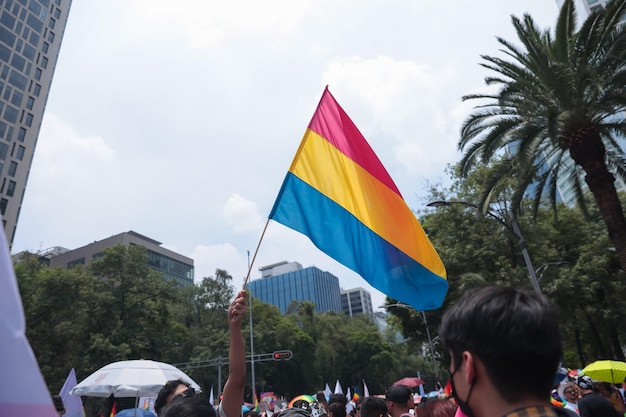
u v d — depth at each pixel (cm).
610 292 2541
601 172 1472
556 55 1524
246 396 5497
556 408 156
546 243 2686
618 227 1442
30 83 6844
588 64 1469
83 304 3800
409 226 566
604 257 2538
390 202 577
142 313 4097
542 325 132
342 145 598
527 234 2534
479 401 134
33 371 121
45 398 121
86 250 9681
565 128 1480
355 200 575
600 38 1441
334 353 7119
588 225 2766
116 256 4206
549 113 1416
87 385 845
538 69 1520
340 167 586
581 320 2772
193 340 5472
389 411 461
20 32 6844
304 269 15800
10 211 6228
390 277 547
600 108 1464
